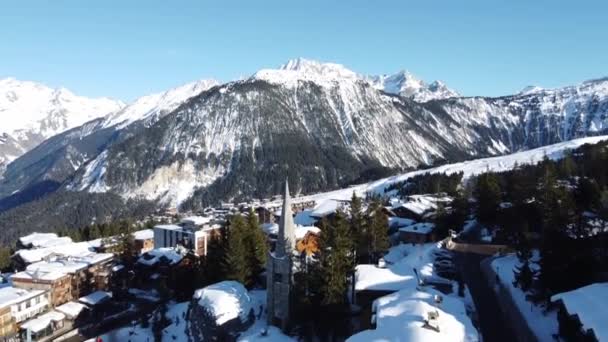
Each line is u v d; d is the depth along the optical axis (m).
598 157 159.00
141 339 97.50
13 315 107.81
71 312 116.38
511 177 159.88
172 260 137.38
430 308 59.62
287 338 74.06
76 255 144.75
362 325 73.25
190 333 87.69
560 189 100.00
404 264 91.88
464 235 124.81
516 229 105.88
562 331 61.78
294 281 77.88
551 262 73.88
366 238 104.81
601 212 93.75
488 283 87.56
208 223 177.38
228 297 82.94
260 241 102.88
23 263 147.62
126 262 140.88
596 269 75.25
